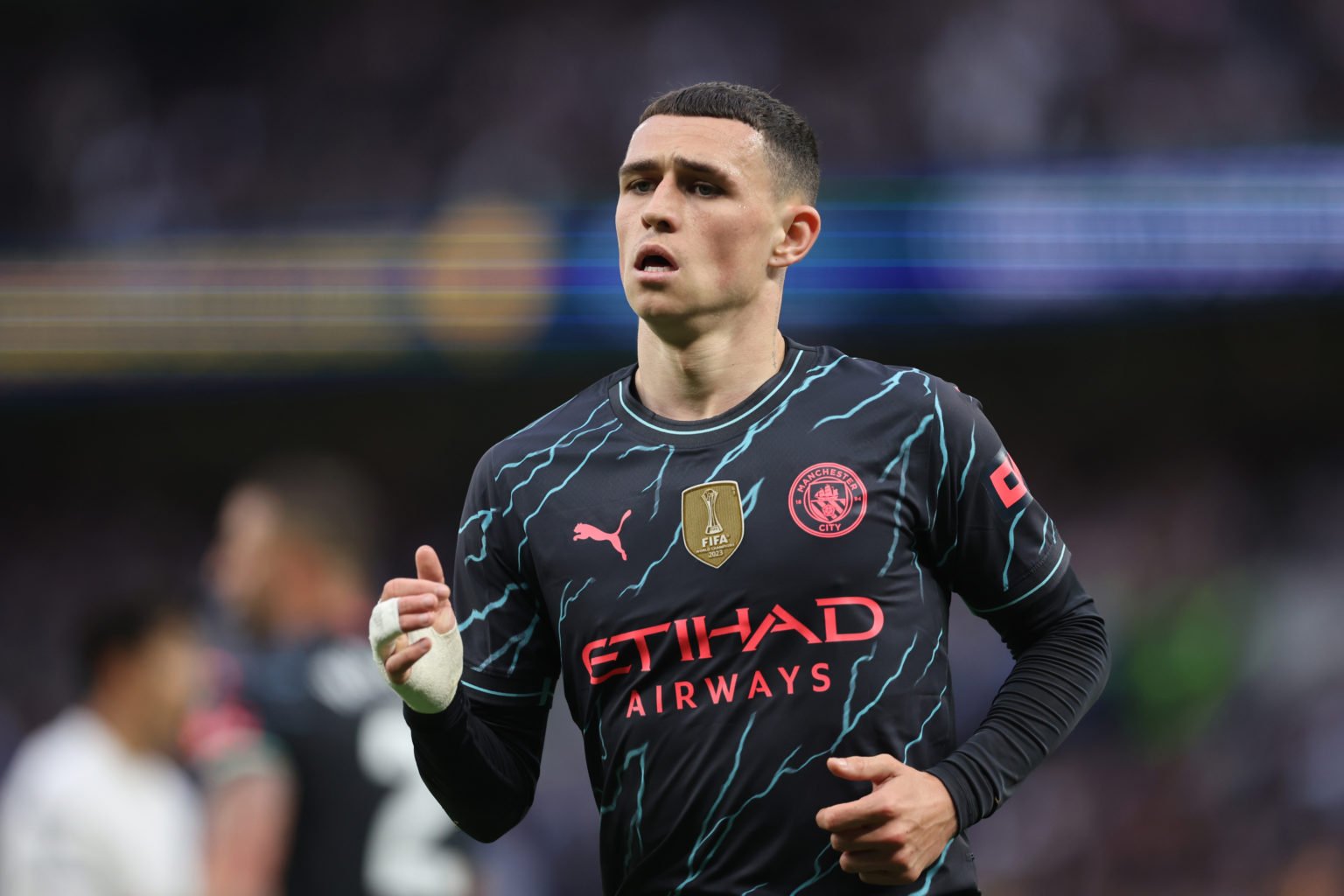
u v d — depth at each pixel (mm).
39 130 50844
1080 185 37469
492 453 8492
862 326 38250
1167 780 34938
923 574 7945
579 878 36562
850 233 38344
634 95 45125
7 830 16312
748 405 8039
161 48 50312
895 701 7605
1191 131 38938
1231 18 40250
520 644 8375
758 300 8195
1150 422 43781
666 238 7996
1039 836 35062
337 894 13047
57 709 50031
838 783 7516
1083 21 40406
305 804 13148
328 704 13414
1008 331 39656
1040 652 8102
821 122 41844
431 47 47594
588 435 8266
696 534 7793
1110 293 37219
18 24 51531
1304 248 36250
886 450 7895
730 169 8031
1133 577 39938
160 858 16188
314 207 43188
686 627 7684
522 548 8242
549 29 46781
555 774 37219
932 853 7297
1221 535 40281
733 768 7551
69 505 52844
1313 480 40969
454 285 41438
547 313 40781
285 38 49281
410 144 46844
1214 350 42688
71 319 44062
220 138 48719
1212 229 36594
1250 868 33125
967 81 40531
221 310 43250
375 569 48719
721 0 45031
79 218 49531
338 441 50438
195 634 16719
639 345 8469
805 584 7641
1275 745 34344
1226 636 36500
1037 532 8094
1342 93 39375
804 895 7504
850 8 43125
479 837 8547
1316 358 41906
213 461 51906
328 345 42469
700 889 7605
